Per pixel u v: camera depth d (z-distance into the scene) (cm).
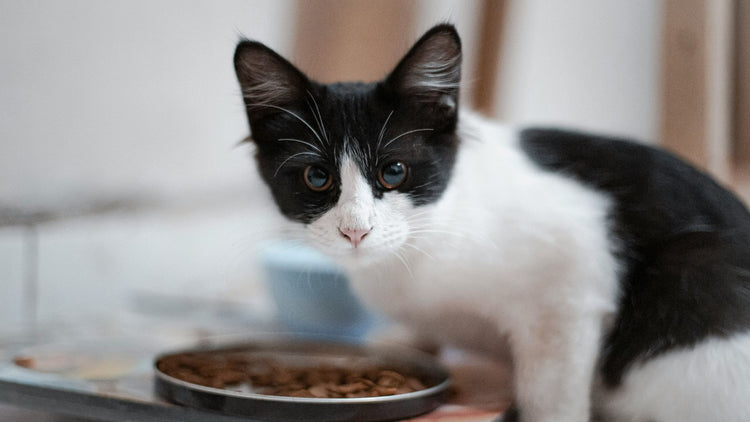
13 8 75
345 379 67
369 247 65
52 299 80
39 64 77
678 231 67
